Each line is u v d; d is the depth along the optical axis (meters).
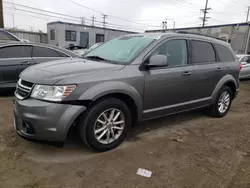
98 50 4.09
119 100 3.14
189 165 2.90
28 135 2.75
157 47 3.57
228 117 5.07
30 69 3.23
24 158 2.87
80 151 3.12
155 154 3.15
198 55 4.23
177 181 2.56
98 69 3.02
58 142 2.75
